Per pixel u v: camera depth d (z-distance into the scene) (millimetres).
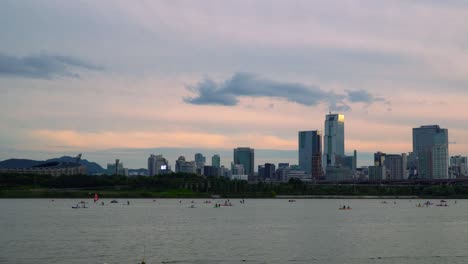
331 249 152875
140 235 186750
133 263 129750
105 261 132250
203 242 167625
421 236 186875
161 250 149750
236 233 195125
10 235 186125
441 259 136375
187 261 132625
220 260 134250
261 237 182125
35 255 141000
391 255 142500
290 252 147125
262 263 130750
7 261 132625
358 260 135000
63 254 142500
